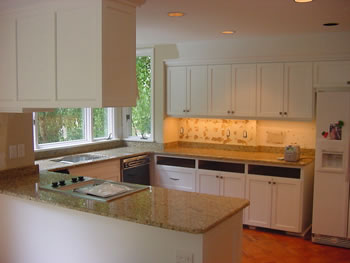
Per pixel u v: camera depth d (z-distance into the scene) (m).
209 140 5.77
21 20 2.87
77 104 2.61
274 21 3.84
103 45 2.47
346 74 4.45
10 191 2.95
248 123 5.41
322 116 4.30
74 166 4.21
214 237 2.37
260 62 4.94
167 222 2.24
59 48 2.67
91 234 2.71
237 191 4.89
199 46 5.28
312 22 3.88
